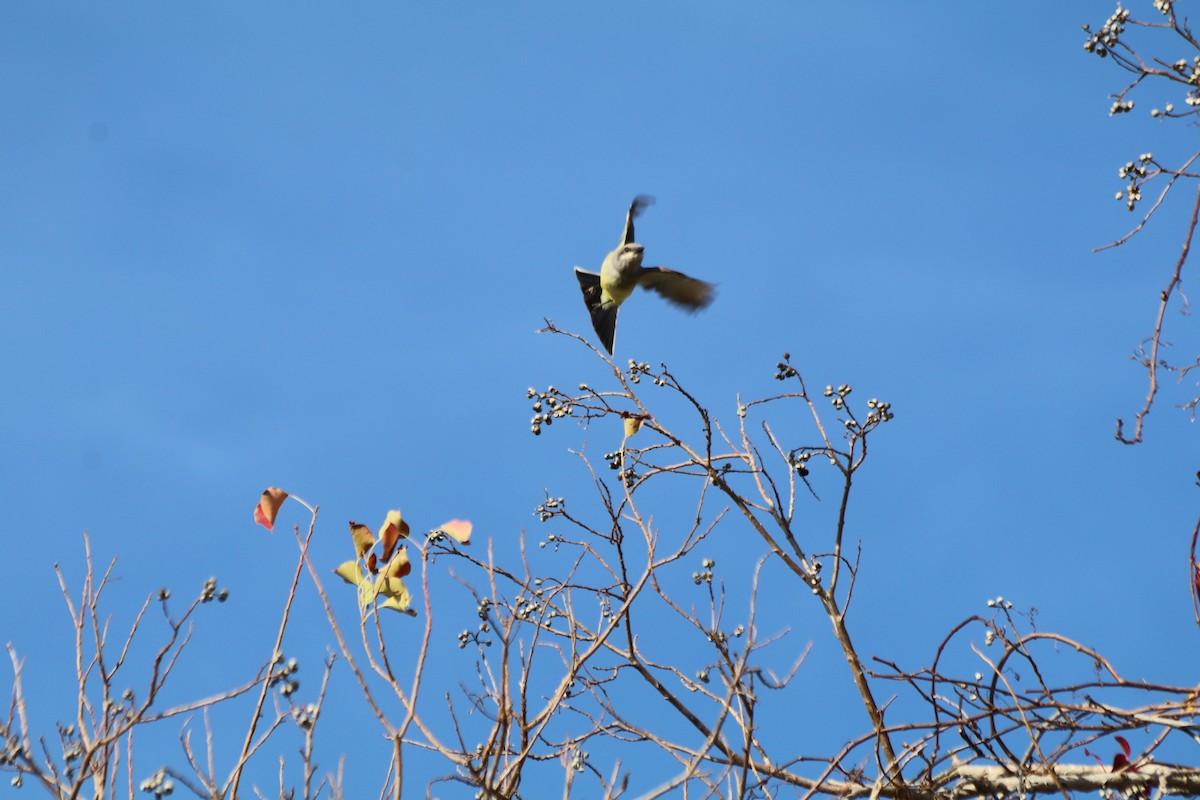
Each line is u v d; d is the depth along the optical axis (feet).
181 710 26.76
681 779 28.48
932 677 33.86
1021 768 32.27
